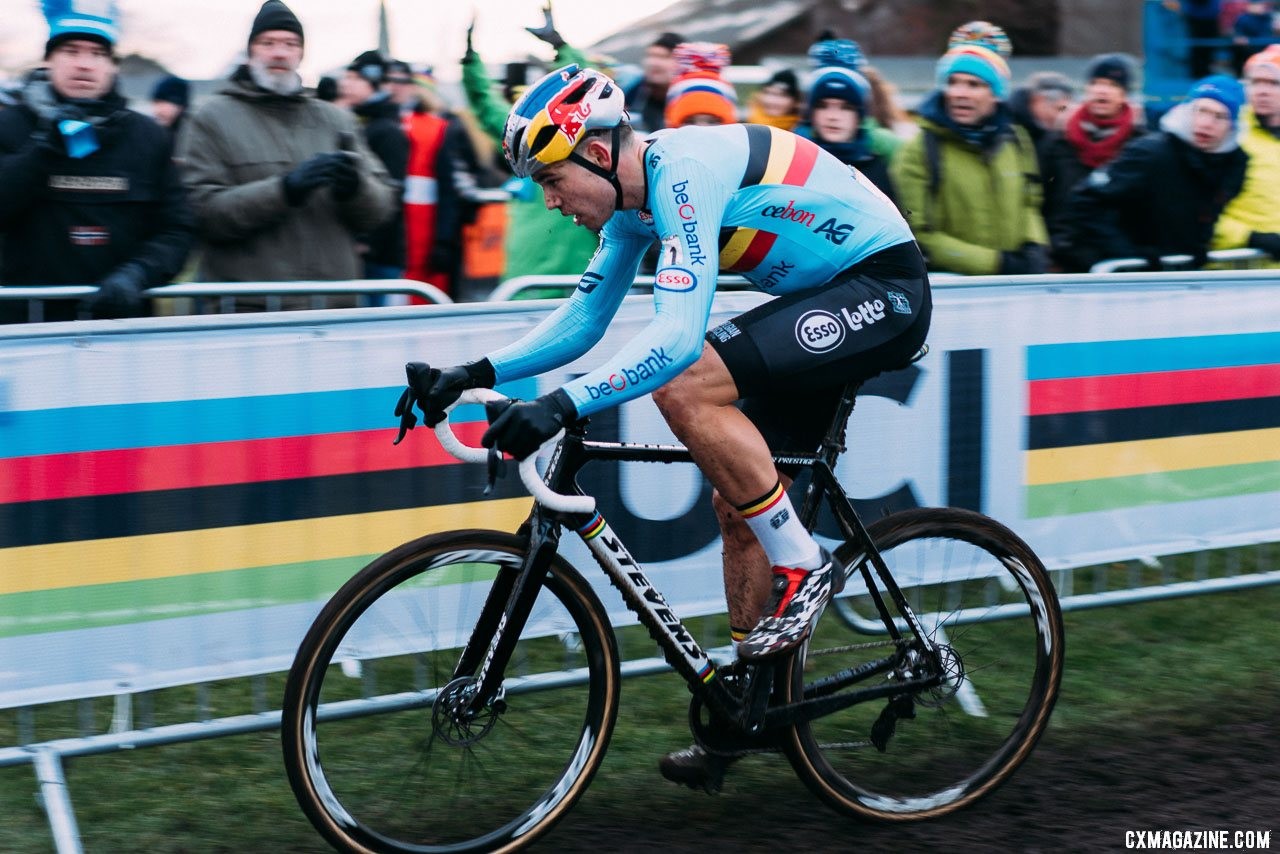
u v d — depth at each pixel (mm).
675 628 2791
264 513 3027
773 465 2723
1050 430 3732
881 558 2975
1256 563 4527
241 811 3020
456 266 6098
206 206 4078
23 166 3484
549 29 4996
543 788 3012
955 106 4488
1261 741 3375
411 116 5887
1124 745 3357
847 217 2721
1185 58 8547
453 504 3232
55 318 3455
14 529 2793
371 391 3098
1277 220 4797
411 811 2902
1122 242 4617
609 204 2574
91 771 3201
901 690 2996
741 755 2883
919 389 3541
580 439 2662
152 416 2883
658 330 2457
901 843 2906
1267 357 3996
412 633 3004
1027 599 3133
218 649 3031
